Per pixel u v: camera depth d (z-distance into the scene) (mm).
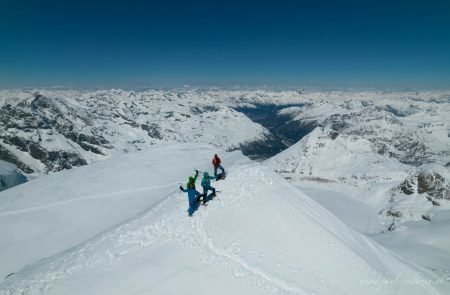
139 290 18609
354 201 168125
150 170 62406
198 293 18125
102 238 26359
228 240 21547
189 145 81250
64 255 26641
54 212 48938
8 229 45281
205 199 25422
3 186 117688
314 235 22734
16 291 20422
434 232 105250
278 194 25812
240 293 18078
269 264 19812
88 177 61625
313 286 18953
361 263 22141
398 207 140375
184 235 23047
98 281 19938
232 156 66312
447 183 142750
